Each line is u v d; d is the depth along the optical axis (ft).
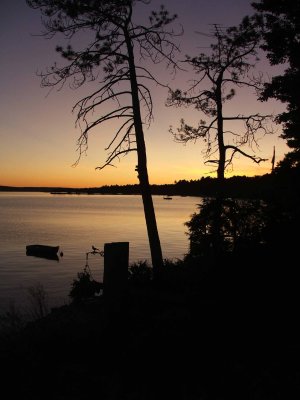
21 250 227.20
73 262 181.06
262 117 63.57
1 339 22.68
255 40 63.93
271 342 19.54
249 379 16.47
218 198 60.49
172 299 28.76
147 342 20.06
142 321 23.38
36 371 18.13
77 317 26.91
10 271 159.53
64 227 386.93
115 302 22.68
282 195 55.52
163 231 329.31
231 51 64.18
